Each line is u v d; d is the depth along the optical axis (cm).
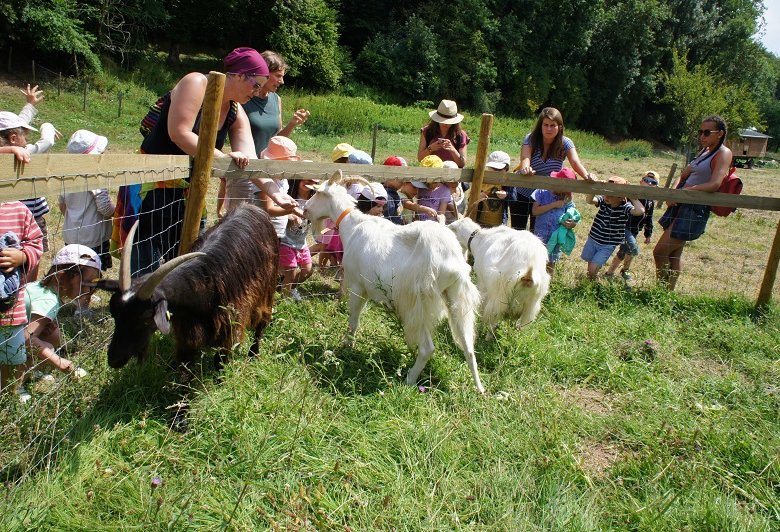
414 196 639
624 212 670
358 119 2809
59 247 620
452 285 395
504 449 328
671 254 702
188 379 347
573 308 566
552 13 4766
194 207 420
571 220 638
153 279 295
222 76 396
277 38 3338
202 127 405
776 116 6550
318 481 291
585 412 388
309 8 3469
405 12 4406
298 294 548
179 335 341
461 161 699
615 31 4950
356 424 340
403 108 3519
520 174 618
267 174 464
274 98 566
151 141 432
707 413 383
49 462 271
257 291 383
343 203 456
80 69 2483
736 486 311
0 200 229
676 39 5381
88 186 286
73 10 2481
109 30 2816
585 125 5134
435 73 4131
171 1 3134
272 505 273
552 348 468
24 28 2272
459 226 526
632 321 548
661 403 402
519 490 295
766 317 585
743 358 493
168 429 317
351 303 440
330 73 3522
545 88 4659
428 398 375
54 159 258
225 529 251
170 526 246
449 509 277
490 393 396
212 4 3316
